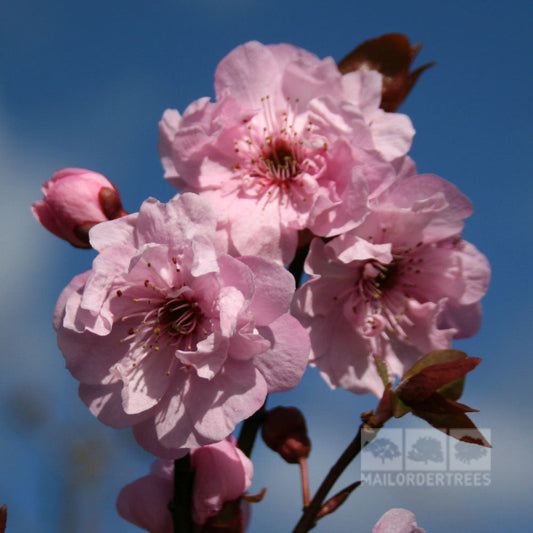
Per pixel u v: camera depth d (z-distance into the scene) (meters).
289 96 0.27
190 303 0.26
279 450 0.26
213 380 0.25
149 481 0.27
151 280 0.25
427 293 0.28
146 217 0.25
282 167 0.27
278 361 0.25
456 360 0.25
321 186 0.26
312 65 0.27
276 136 0.27
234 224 0.26
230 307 0.25
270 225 0.26
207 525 0.26
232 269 0.25
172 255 0.25
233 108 0.27
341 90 0.27
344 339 0.27
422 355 0.27
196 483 0.26
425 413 0.25
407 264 0.27
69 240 0.27
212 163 0.27
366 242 0.26
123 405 0.25
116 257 0.25
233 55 0.27
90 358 0.25
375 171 0.26
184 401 0.25
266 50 0.27
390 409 0.25
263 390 0.25
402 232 0.27
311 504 0.25
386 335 0.27
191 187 0.27
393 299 0.27
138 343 0.26
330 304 0.27
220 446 0.26
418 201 0.26
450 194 0.27
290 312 0.27
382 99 0.27
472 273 0.27
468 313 0.28
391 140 0.26
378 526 0.25
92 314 0.25
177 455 0.25
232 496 0.26
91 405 0.25
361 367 0.27
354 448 0.25
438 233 0.27
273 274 0.25
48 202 0.27
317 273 0.26
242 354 0.25
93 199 0.26
